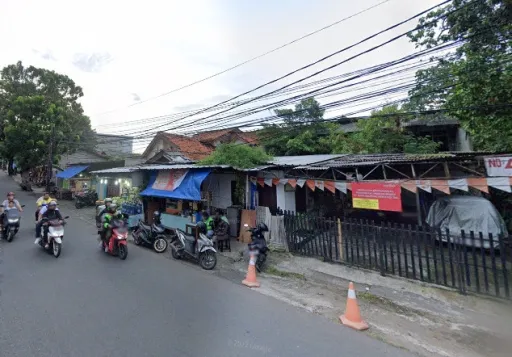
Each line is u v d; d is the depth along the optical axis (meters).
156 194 10.83
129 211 11.82
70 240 9.81
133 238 10.50
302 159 11.97
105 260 7.61
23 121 22.56
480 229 8.00
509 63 6.57
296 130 18.78
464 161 7.76
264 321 4.52
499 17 6.22
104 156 32.34
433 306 5.26
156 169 11.15
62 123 24.80
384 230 6.72
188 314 4.64
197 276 6.65
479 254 7.91
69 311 4.58
